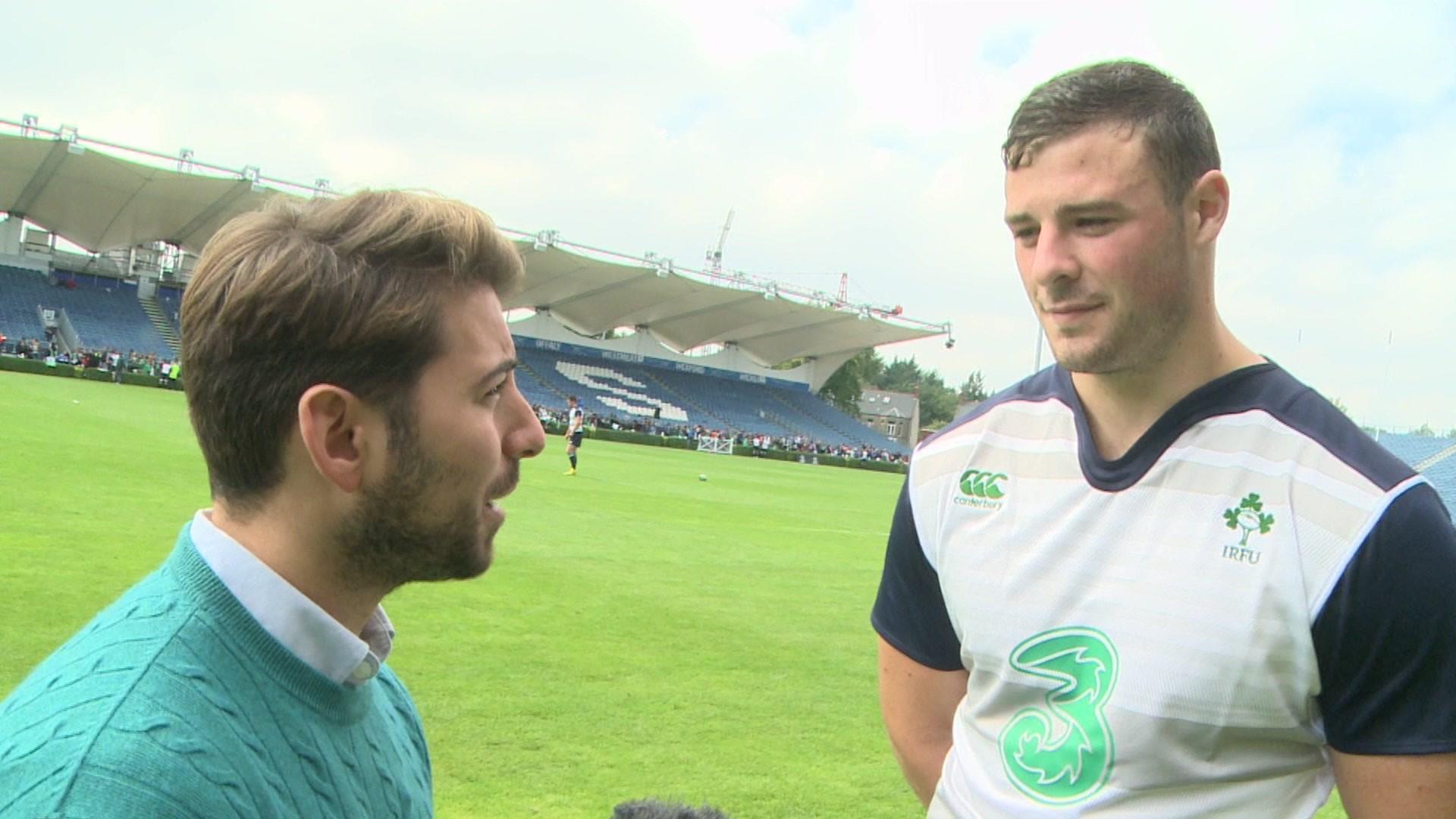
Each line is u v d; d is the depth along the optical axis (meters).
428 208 1.35
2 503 10.30
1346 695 1.73
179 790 1.09
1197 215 1.80
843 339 65.88
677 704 5.94
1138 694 1.80
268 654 1.28
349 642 1.35
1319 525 1.72
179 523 10.35
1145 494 1.87
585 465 28.14
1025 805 1.90
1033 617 1.93
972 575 2.03
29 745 1.10
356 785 1.37
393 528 1.33
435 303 1.30
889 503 27.58
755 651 7.48
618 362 66.25
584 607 8.45
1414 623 1.65
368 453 1.29
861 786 4.88
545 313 63.47
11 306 47.84
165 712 1.14
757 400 69.69
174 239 50.91
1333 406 1.89
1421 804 1.67
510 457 1.45
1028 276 1.89
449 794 4.35
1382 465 1.75
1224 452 1.83
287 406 1.26
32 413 21.44
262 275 1.24
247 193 41.97
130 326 50.28
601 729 5.36
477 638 7.00
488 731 5.16
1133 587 1.84
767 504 21.66
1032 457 2.02
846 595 10.55
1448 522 1.71
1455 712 1.66
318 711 1.32
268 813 1.19
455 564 1.40
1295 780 1.86
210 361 1.28
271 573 1.29
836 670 7.14
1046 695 1.92
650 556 11.84
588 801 4.40
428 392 1.30
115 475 13.41
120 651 1.20
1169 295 1.77
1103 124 1.74
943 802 2.14
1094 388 1.97
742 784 4.77
